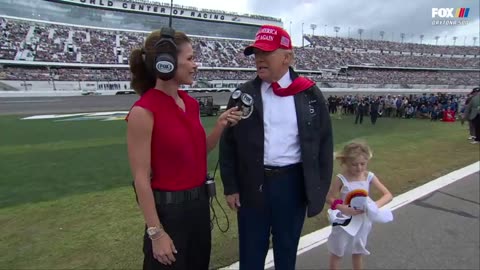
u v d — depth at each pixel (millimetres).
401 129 16016
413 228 4070
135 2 56844
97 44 50281
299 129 2277
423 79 73500
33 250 3434
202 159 1995
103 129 13422
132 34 56219
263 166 2293
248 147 2279
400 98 26141
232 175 2410
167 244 1778
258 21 68938
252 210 2367
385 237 3834
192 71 1895
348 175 2859
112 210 4582
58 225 4062
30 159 7820
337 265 2936
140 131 1721
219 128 2113
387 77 71812
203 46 61688
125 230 3928
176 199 1864
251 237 2406
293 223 2406
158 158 1812
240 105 2176
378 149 9586
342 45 78312
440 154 8789
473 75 80250
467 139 11844
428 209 4691
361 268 2990
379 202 2785
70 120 16656
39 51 43469
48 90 37688
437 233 3939
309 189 2285
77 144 9938
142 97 1817
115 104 26734
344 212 2791
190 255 1999
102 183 5918
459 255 3436
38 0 48031
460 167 7242
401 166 7305
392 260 3330
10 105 24422
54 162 7539
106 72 46406
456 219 4352
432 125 18438
